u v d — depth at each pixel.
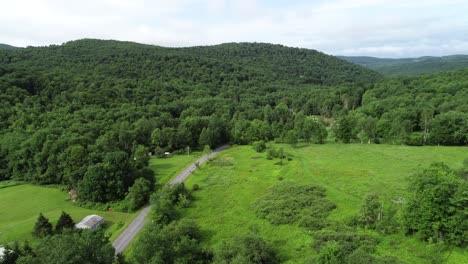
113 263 42.91
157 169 97.88
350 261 39.88
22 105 109.69
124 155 81.62
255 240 46.47
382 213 54.56
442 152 93.88
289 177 81.25
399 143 107.81
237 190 75.81
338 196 66.06
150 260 38.88
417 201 46.88
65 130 100.00
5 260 41.50
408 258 42.72
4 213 69.62
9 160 90.38
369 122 112.75
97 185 74.25
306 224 55.34
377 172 78.69
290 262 45.25
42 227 58.31
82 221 62.88
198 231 55.72
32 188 84.50
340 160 92.56
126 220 66.44
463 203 43.16
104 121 113.94
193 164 102.06
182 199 68.31
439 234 44.56
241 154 111.50
